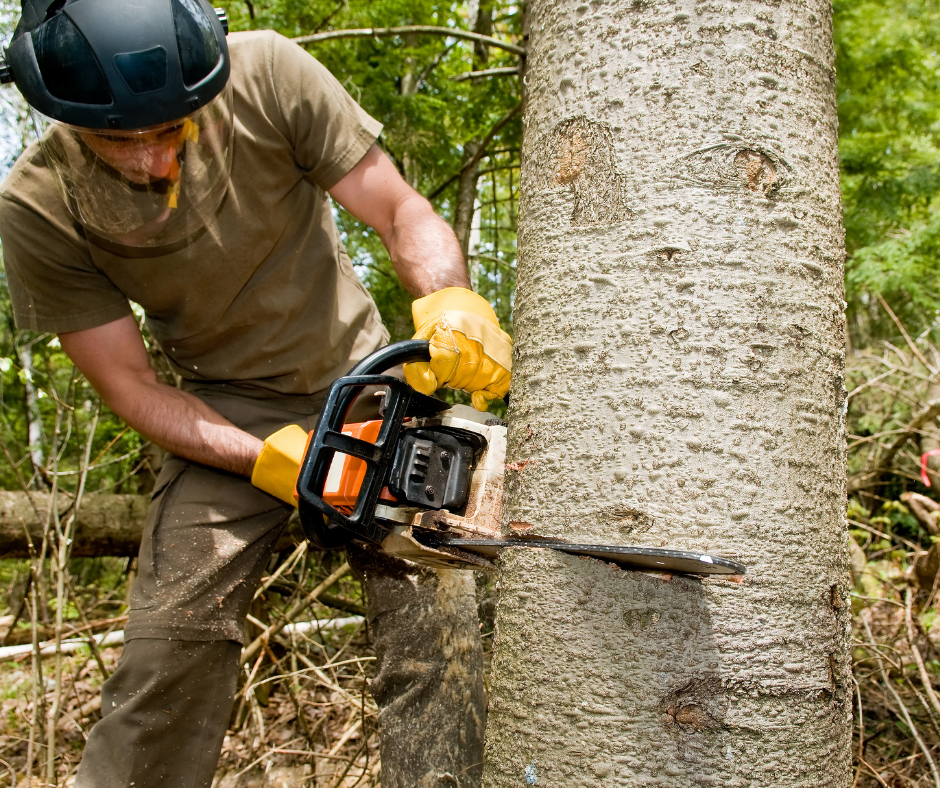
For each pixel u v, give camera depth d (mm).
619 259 942
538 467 987
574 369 961
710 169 922
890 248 6316
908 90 6727
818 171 971
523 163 1073
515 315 1077
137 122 1420
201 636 1827
